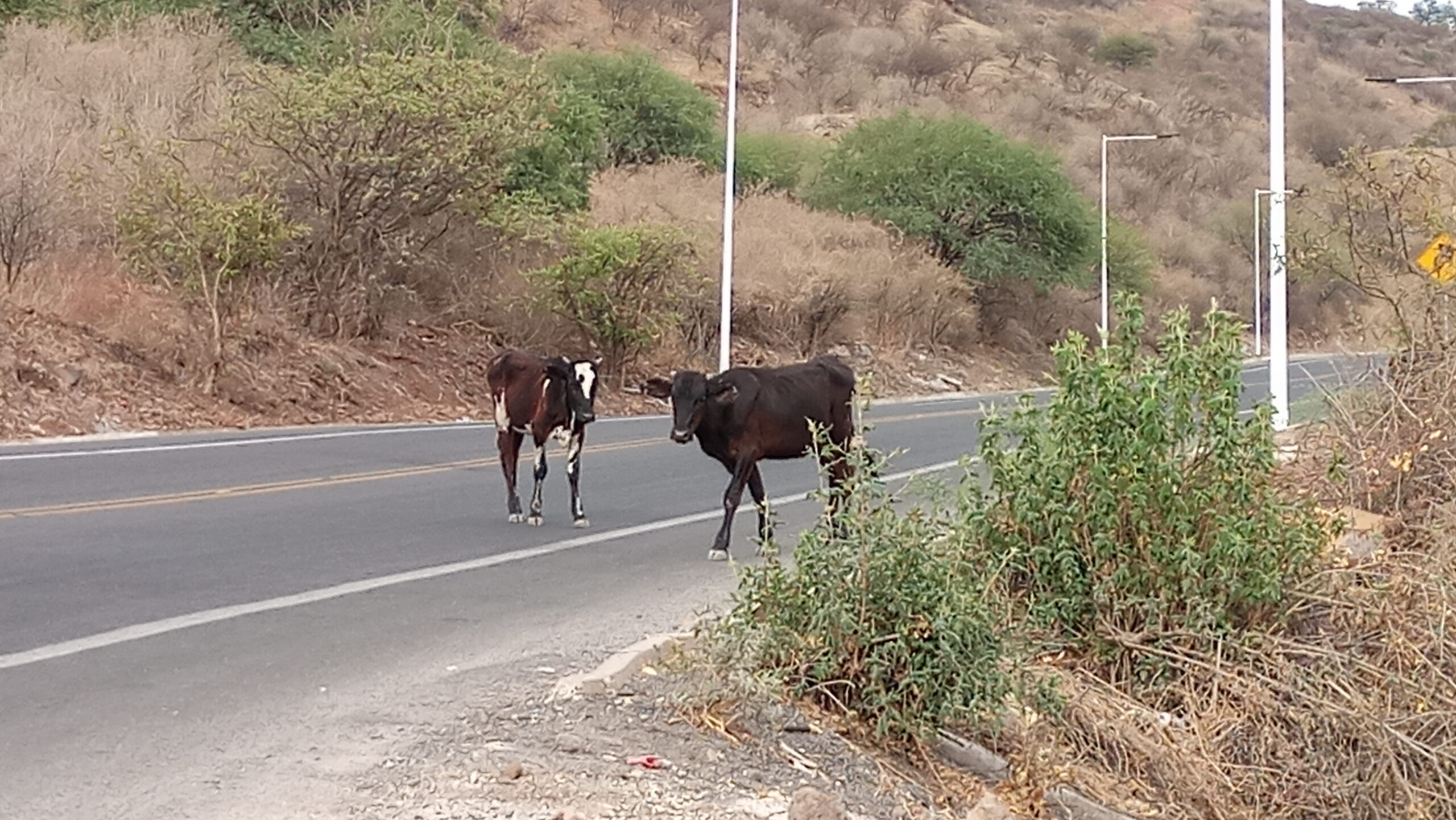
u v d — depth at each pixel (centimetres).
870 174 4969
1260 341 5612
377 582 1206
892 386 4097
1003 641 941
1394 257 1516
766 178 5128
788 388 1376
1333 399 1466
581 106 4003
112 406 2227
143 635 988
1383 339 1491
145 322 2436
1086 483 1099
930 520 1050
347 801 690
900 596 890
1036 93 9525
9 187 2400
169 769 725
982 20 11469
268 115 2678
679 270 3294
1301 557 1102
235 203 2445
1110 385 1091
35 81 2970
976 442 2567
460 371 2939
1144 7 13525
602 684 881
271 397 2469
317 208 2784
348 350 2761
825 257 4331
